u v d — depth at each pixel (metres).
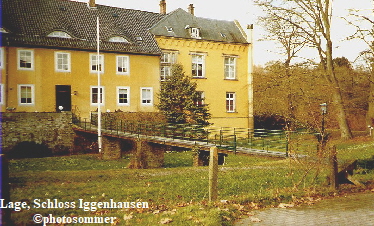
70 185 11.56
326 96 25.28
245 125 39.03
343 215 6.94
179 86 29.50
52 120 27.25
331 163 9.40
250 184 11.05
